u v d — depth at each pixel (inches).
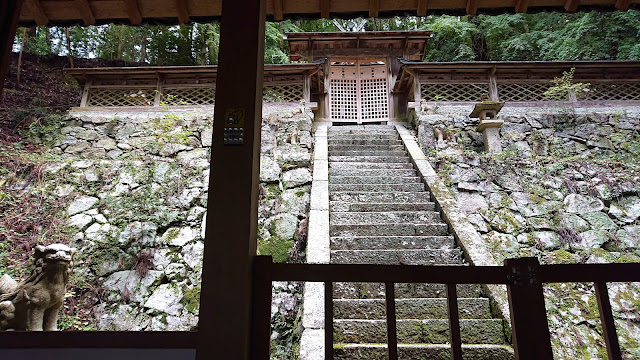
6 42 72.4
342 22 545.6
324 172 212.1
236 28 66.4
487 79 294.5
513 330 59.5
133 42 448.1
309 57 364.5
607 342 57.2
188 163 219.0
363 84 373.4
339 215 170.7
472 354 96.3
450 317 60.0
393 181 205.8
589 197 189.0
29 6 101.5
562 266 61.3
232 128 61.7
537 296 59.9
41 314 122.5
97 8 104.7
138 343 59.2
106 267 171.5
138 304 163.2
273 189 207.0
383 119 359.3
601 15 339.9
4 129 247.3
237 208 58.4
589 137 255.6
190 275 170.7
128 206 193.0
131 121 261.4
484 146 252.4
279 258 174.6
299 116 275.4
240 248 57.0
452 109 285.7
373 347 98.8
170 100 277.7
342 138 280.4
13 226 181.6
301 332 114.6
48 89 331.0
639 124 259.4
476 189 201.9
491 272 61.6
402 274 61.4
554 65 278.5
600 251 166.6
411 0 103.8
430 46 487.2
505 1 103.0
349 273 61.1
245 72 64.2
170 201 197.3
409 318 115.3
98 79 287.1
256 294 59.4
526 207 189.6
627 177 196.5
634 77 285.6
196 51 462.6
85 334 59.9
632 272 60.4
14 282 127.8
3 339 59.4
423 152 252.2
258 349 56.7
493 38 450.9
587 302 139.6
